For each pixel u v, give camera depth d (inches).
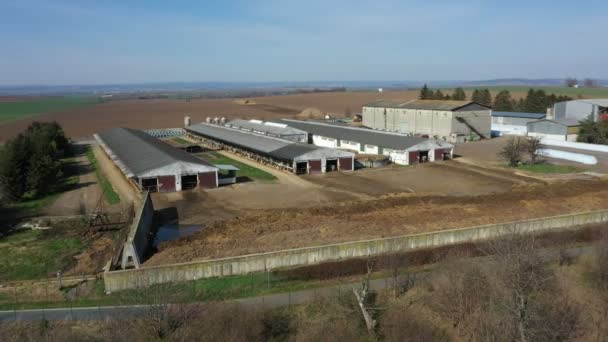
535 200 1584.6
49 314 899.4
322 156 2161.7
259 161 2496.3
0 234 1353.3
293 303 948.6
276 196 1761.8
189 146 2960.1
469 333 867.4
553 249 1214.9
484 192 1772.9
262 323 873.5
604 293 1006.4
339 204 1595.7
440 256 1157.7
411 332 859.4
